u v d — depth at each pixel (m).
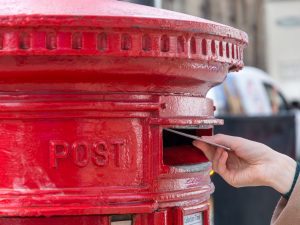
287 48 13.57
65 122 1.77
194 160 2.12
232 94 6.84
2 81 1.78
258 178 2.16
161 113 1.86
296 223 2.08
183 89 1.96
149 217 1.86
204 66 1.92
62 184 1.77
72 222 1.79
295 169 2.15
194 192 1.99
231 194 5.73
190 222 1.98
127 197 1.80
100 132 1.79
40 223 1.78
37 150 1.77
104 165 1.80
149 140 1.84
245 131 5.89
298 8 13.62
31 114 1.76
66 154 1.77
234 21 18.00
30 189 1.77
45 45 1.66
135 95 1.85
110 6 1.86
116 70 1.76
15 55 1.68
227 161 2.23
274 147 6.03
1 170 1.78
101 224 1.80
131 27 1.68
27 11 1.73
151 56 1.73
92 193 1.78
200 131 2.29
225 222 5.72
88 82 1.78
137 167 1.83
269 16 13.78
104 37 1.69
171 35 1.76
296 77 13.55
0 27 1.65
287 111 7.79
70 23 1.64
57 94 1.79
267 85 7.52
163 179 1.87
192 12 15.27
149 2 2.61
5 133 1.77
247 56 18.44
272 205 5.80
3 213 1.75
